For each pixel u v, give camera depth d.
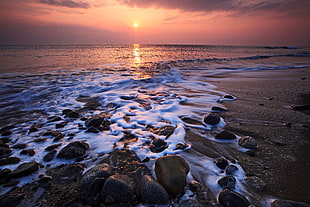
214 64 14.04
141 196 1.79
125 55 22.12
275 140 3.02
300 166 2.35
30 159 2.54
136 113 4.46
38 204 1.74
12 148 2.83
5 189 1.95
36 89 6.77
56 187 1.99
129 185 1.85
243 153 2.67
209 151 2.76
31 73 9.63
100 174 2.02
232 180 2.01
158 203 1.72
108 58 18.22
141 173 2.26
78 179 2.14
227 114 4.25
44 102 5.43
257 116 4.08
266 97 5.60
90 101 5.55
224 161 2.42
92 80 8.37
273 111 4.38
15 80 7.98
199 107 4.84
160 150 2.82
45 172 2.26
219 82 8.07
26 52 24.20
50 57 17.91
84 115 4.36
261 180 2.06
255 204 1.74
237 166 2.36
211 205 1.74
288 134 3.22
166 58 18.44
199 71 11.07
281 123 3.68
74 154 2.58
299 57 19.55
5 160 2.45
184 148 2.84
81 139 3.17
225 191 1.84
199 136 3.25
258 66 12.89
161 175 1.96
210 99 5.53
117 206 1.71
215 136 3.19
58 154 2.63
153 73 10.30
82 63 14.03
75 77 8.92
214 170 2.30
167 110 4.66
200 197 1.84
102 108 4.90
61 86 7.27
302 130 3.36
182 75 9.82
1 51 25.72
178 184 1.86
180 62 15.18
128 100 5.58
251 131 3.37
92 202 1.72
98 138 3.21
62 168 2.34
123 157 2.63
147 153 2.74
